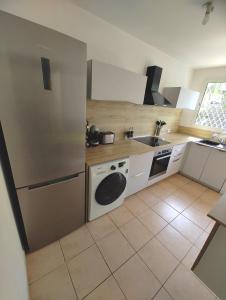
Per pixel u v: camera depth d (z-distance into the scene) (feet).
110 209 6.43
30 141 3.44
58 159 4.05
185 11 4.57
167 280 4.23
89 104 6.23
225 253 3.32
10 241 2.66
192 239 5.59
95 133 6.48
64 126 3.83
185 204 7.55
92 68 4.65
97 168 5.05
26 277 3.82
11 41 2.66
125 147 6.83
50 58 3.12
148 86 7.52
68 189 4.64
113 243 5.18
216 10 4.27
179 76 9.87
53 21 4.56
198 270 3.89
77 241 5.15
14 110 3.04
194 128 11.12
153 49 7.55
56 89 3.40
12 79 2.84
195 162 9.71
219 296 3.62
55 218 4.73
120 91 5.63
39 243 4.70
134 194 7.89
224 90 9.60
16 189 3.67
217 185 8.84
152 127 9.68
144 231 5.76
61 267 4.35
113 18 5.33
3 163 3.43
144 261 4.68
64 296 3.75
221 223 3.02
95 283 4.05
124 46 6.39
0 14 2.46
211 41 6.32
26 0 4.04
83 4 4.71
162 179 9.31
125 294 3.88
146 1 4.31
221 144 9.61
